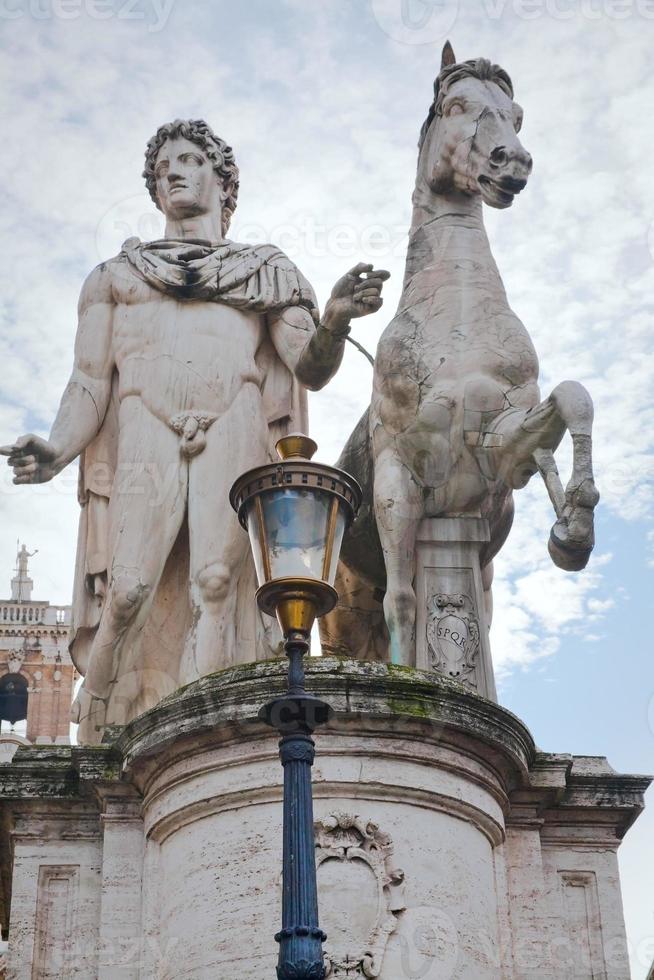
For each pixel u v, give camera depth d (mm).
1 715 38562
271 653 10453
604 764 9500
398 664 9156
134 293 10898
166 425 10625
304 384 10789
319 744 8539
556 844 9320
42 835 9133
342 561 10961
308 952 6508
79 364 10922
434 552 9945
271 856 8391
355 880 8312
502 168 10086
